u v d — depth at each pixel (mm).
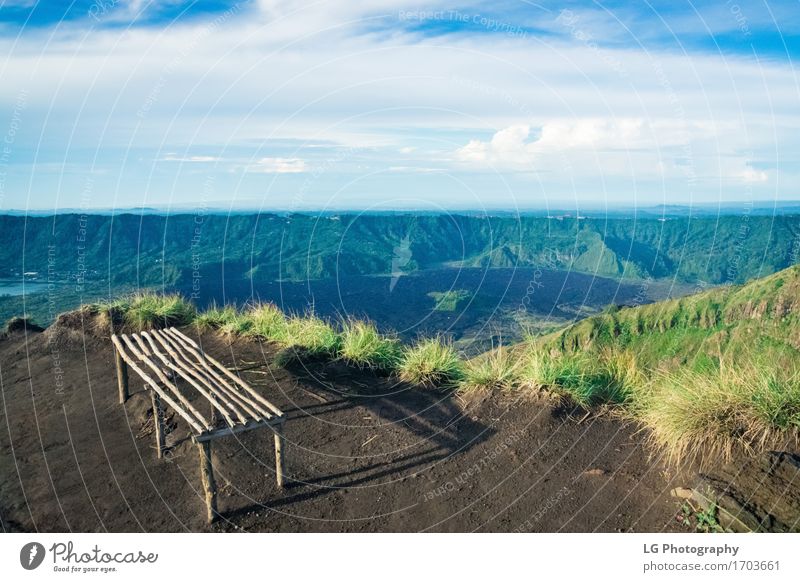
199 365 4445
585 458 4059
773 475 3322
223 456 4152
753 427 3695
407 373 5629
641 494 3549
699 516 3201
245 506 3627
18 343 7254
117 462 4168
